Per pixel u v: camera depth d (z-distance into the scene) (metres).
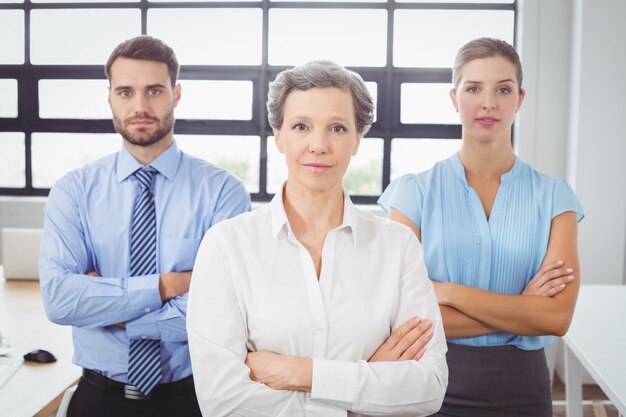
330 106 1.14
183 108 4.38
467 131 1.61
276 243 1.23
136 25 4.31
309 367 1.14
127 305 1.63
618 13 3.62
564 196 1.64
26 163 4.52
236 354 1.17
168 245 1.73
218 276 1.21
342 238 1.25
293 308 1.19
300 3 4.21
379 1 4.19
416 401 1.16
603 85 3.66
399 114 4.31
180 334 1.65
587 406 3.41
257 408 1.15
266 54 4.27
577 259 1.61
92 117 4.46
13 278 3.39
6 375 1.83
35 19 4.37
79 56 4.39
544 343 1.63
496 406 1.59
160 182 1.75
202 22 4.28
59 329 2.40
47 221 1.73
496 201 1.64
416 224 1.69
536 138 3.93
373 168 4.40
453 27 4.18
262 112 4.34
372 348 1.22
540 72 3.89
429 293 1.27
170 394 1.67
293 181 1.24
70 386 1.78
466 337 1.59
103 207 1.73
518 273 1.63
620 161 3.69
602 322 2.29
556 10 3.84
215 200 1.76
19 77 4.43
